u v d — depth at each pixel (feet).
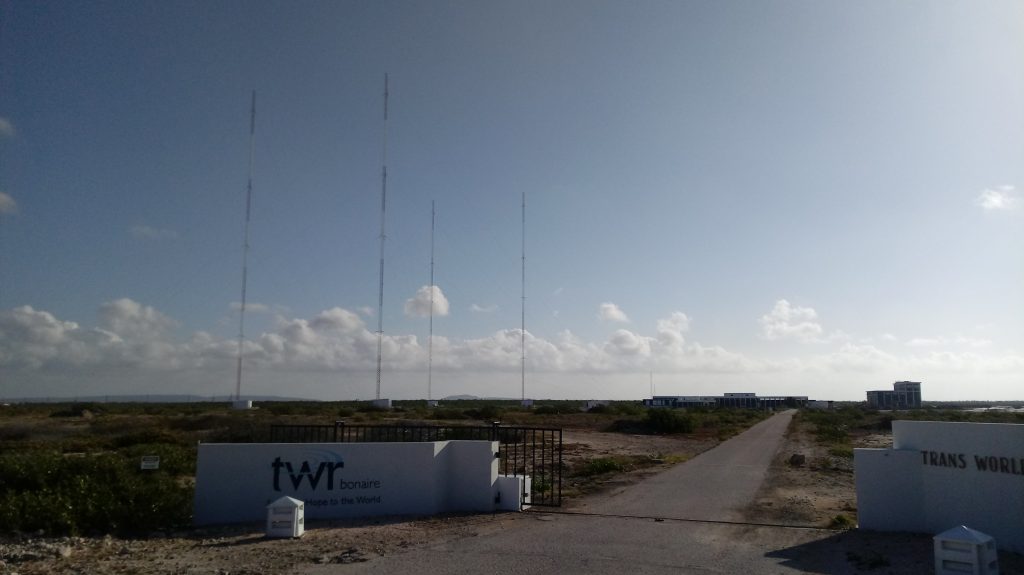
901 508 46.09
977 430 41.63
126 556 40.14
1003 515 39.75
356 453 54.85
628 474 85.92
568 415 239.91
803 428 209.46
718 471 89.45
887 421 215.92
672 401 507.71
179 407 312.71
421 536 45.47
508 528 48.37
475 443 57.00
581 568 36.35
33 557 39.24
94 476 54.90
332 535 46.24
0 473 53.16
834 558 38.81
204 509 52.70
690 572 35.58
